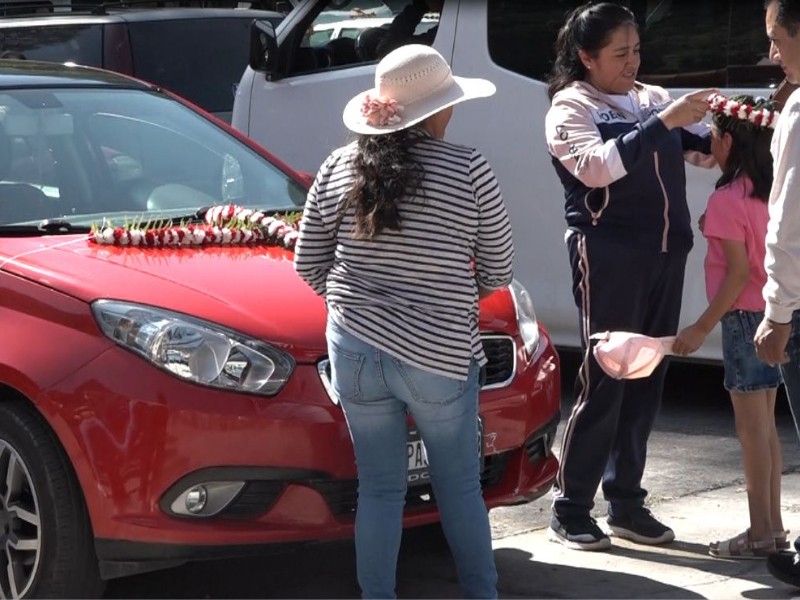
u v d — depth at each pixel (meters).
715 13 7.70
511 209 8.43
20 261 5.16
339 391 4.57
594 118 5.62
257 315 4.94
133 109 6.58
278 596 5.40
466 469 4.64
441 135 4.64
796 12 4.76
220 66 11.70
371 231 4.41
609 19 5.61
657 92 5.97
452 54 8.62
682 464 7.16
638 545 5.94
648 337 5.45
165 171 6.34
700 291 7.79
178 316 4.86
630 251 5.61
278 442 4.74
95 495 4.72
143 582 5.55
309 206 4.66
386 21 9.02
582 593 5.35
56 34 11.53
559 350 8.95
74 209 5.95
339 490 4.87
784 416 8.11
